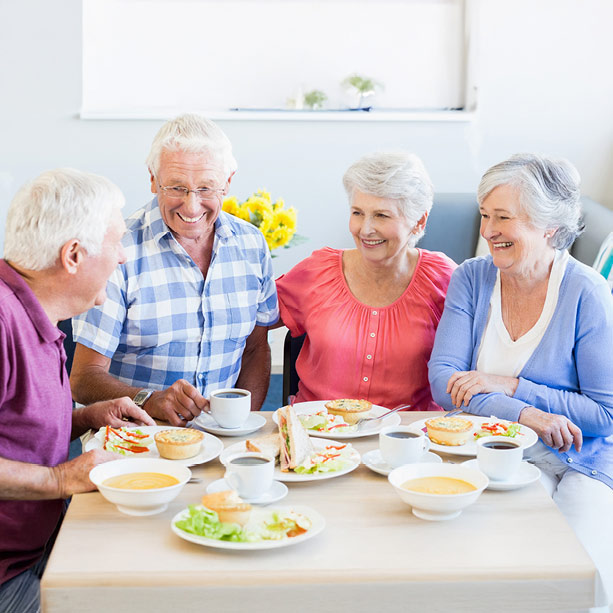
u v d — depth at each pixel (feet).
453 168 15.48
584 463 5.81
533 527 4.12
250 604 3.65
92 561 3.71
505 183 5.88
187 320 6.63
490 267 6.46
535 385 5.90
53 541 5.23
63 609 3.60
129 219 6.57
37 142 14.89
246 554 3.79
